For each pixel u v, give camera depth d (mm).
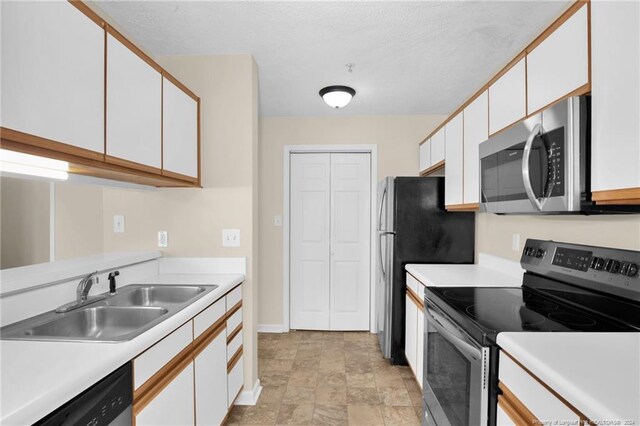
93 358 991
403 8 1764
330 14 1834
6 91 920
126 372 1076
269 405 2318
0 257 1649
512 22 1876
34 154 1047
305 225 3842
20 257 1727
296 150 3783
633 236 1356
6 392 796
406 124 3727
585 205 1199
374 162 3730
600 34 1114
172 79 1903
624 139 1023
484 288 1933
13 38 939
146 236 2338
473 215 2943
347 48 2205
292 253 3838
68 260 1828
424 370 1972
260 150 3791
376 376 2740
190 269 2318
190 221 2338
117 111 1403
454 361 1496
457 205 2518
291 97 3156
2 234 1653
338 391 2506
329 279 3832
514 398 1091
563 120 1237
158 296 1938
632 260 1282
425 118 3715
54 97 1078
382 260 3088
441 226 2938
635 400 748
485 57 2311
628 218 1378
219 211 2338
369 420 2152
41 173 1446
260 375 2756
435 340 1776
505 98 1795
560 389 840
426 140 3420
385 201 3039
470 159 2275
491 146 1828
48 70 1055
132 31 2008
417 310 2480
